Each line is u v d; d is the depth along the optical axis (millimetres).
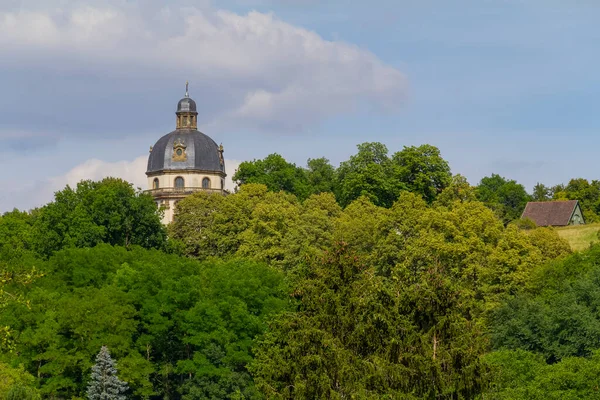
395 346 53781
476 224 103438
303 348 58938
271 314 87812
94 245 122062
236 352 88125
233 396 82875
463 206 108688
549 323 79188
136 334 94312
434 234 103312
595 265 89500
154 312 92438
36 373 89312
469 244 100125
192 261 106750
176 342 94812
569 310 78625
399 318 54656
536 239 106875
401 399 50938
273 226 127000
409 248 100438
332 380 56625
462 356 52219
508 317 83812
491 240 103000
